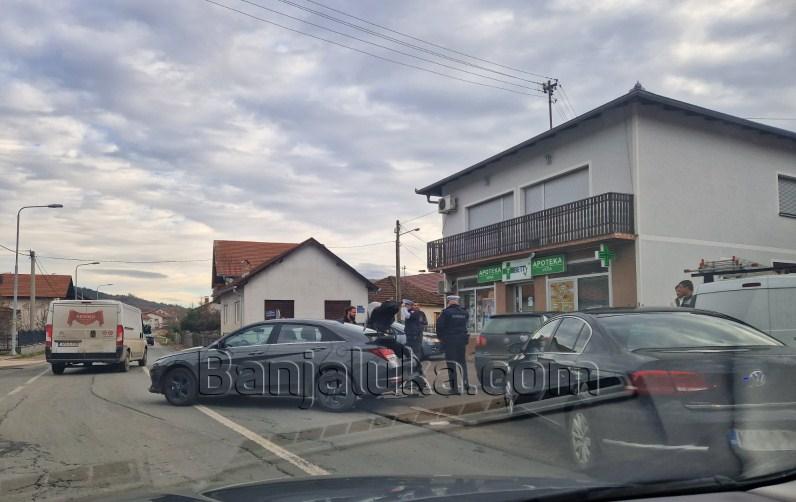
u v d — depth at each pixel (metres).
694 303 10.79
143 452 7.31
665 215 16.88
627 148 16.91
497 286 21.67
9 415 10.21
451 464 6.54
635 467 5.30
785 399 5.26
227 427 8.77
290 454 7.09
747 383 5.24
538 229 19.41
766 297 9.81
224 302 45.19
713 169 17.72
